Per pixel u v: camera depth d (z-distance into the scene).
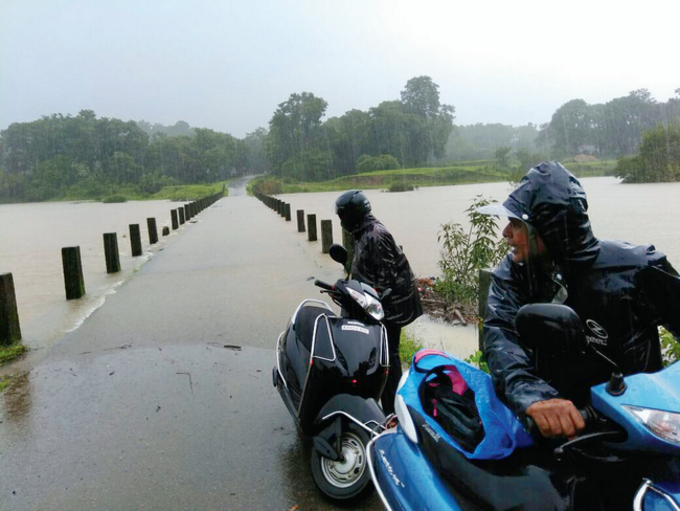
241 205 46.91
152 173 141.62
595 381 2.19
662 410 1.62
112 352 6.39
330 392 3.42
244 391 5.15
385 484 2.55
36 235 25.31
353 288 3.65
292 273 11.02
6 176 128.50
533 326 1.82
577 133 124.19
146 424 4.51
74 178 134.62
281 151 144.75
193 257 14.02
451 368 2.57
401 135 138.38
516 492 1.95
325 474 3.42
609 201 26.31
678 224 16.31
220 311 8.16
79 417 4.67
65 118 152.12
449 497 2.19
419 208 31.33
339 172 142.12
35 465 3.91
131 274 11.83
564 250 2.16
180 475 3.75
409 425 2.52
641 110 118.62
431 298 8.58
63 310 8.56
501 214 2.23
